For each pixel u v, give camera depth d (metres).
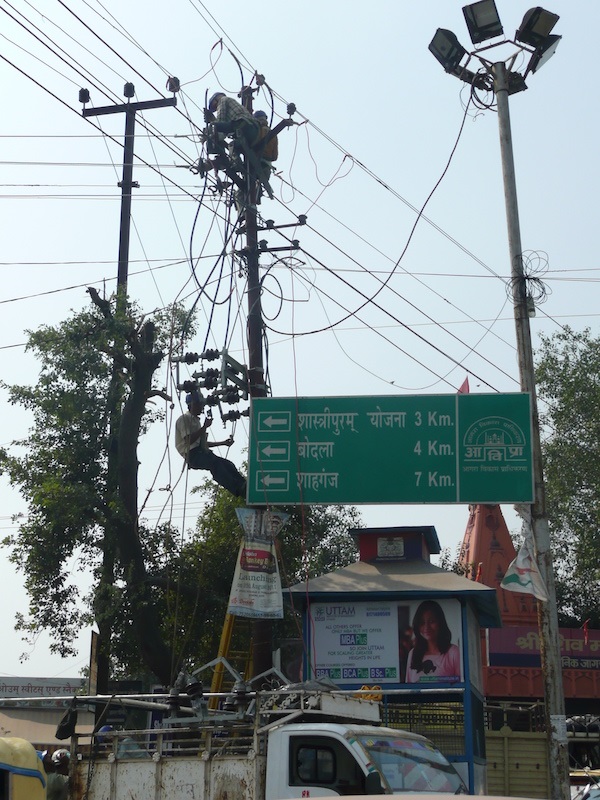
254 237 17.67
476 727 18.33
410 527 19.14
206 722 12.51
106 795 12.15
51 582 21.52
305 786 10.98
